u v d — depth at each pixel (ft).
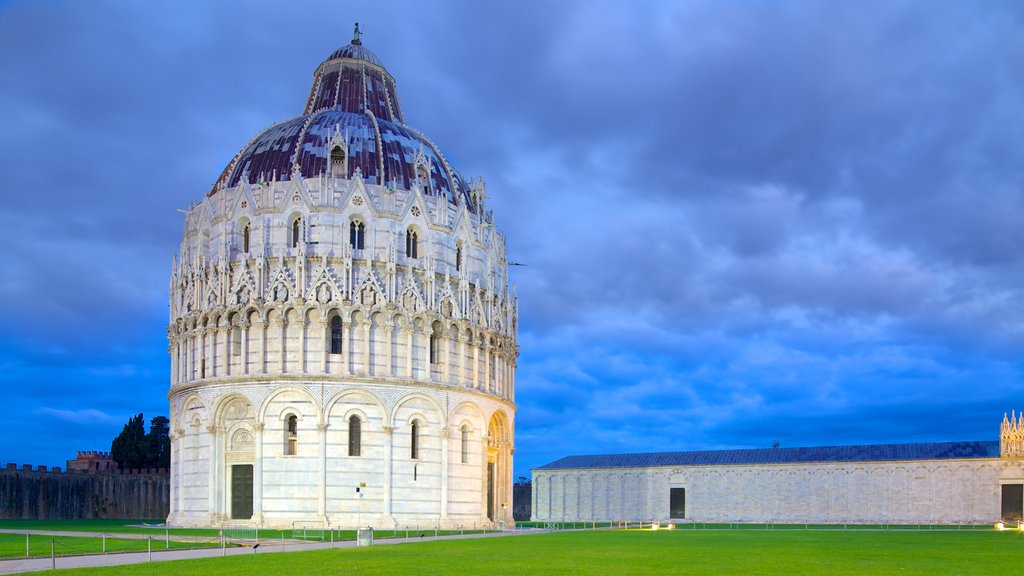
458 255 366.02
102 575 138.51
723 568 152.46
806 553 192.24
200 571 144.77
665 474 519.60
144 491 508.12
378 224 343.26
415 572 142.41
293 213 339.98
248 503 326.03
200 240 355.36
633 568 151.33
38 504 458.09
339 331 334.24
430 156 376.07
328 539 257.34
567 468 552.82
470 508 350.64
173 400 354.54
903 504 451.94
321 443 322.14
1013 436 432.66
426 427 338.54
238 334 335.67
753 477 494.18
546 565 156.66
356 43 417.69
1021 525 337.93
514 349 396.78
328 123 369.30
